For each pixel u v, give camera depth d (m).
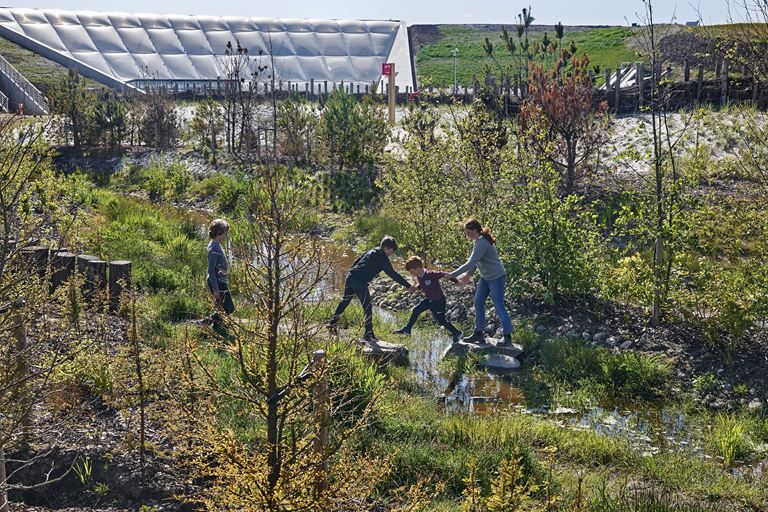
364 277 10.17
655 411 8.88
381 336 10.93
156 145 29.17
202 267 13.55
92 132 29.05
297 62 62.22
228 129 27.06
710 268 10.95
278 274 4.66
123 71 57.59
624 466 7.43
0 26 58.34
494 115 16.25
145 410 6.98
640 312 11.16
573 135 16.03
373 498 6.27
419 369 10.01
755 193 11.21
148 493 6.15
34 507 6.02
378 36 66.75
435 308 10.76
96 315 9.34
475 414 8.52
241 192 20.39
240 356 4.72
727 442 7.81
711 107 19.88
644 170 17.25
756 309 9.66
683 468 7.30
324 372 4.84
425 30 68.31
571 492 6.59
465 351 10.48
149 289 11.81
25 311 5.99
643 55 11.82
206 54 61.53
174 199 22.78
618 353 10.12
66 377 6.88
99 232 13.48
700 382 9.34
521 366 10.14
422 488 6.48
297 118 25.34
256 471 4.45
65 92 30.00
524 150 13.08
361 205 19.34
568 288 11.51
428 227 14.07
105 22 62.34
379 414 7.66
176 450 5.90
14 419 5.93
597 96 23.33
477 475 6.75
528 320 11.45
